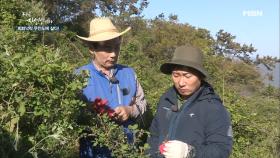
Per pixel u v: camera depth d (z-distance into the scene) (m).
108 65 3.64
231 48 20.45
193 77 3.12
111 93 3.65
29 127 3.00
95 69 3.66
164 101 3.33
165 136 3.21
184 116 3.16
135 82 3.83
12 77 2.86
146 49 22.53
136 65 10.76
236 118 7.05
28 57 2.96
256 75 20.45
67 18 24.73
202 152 3.00
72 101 2.98
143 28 24.56
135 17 24.70
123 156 3.13
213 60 10.16
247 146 7.06
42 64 2.95
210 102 3.13
